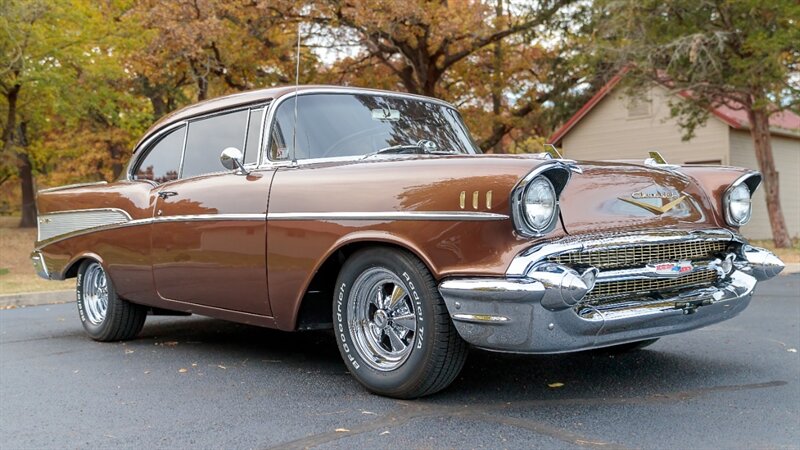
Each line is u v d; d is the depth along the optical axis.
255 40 18.77
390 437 3.10
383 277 3.68
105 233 5.39
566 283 3.07
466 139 4.86
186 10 16.88
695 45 13.23
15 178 29.97
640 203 3.56
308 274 3.88
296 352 5.04
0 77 16.30
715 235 3.76
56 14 15.66
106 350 5.34
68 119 18.34
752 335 5.44
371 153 4.23
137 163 5.43
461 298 3.25
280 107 4.39
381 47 18.58
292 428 3.28
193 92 25.80
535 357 4.65
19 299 9.05
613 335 3.38
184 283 4.73
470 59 21.47
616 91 22.30
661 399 3.64
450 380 3.53
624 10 14.91
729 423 3.25
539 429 3.17
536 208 3.15
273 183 4.13
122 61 19.45
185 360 4.88
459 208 3.29
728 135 20.02
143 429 3.35
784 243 15.83
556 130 25.70
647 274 3.45
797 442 2.99
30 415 3.64
